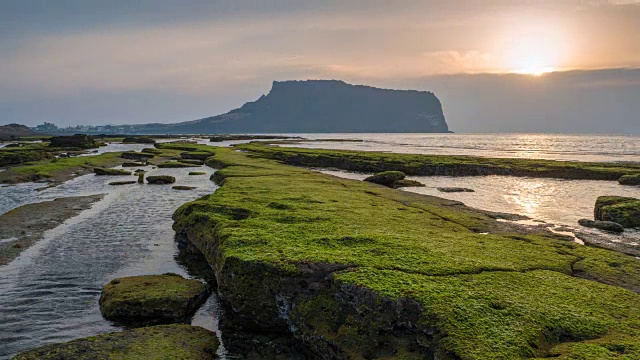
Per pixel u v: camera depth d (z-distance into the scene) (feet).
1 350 51.01
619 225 110.83
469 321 45.06
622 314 49.29
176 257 87.92
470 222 103.55
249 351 52.80
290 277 57.82
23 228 110.52
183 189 179.42
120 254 89.51
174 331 54.19
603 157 366.63
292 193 128.57
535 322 45.85
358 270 57.16
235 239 72.02
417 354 45.16
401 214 104.32
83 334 55.47
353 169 274.77
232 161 267.80
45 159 297.94
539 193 178.60
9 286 71.36
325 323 52.65
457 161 275.39
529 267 65.21
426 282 54.03
